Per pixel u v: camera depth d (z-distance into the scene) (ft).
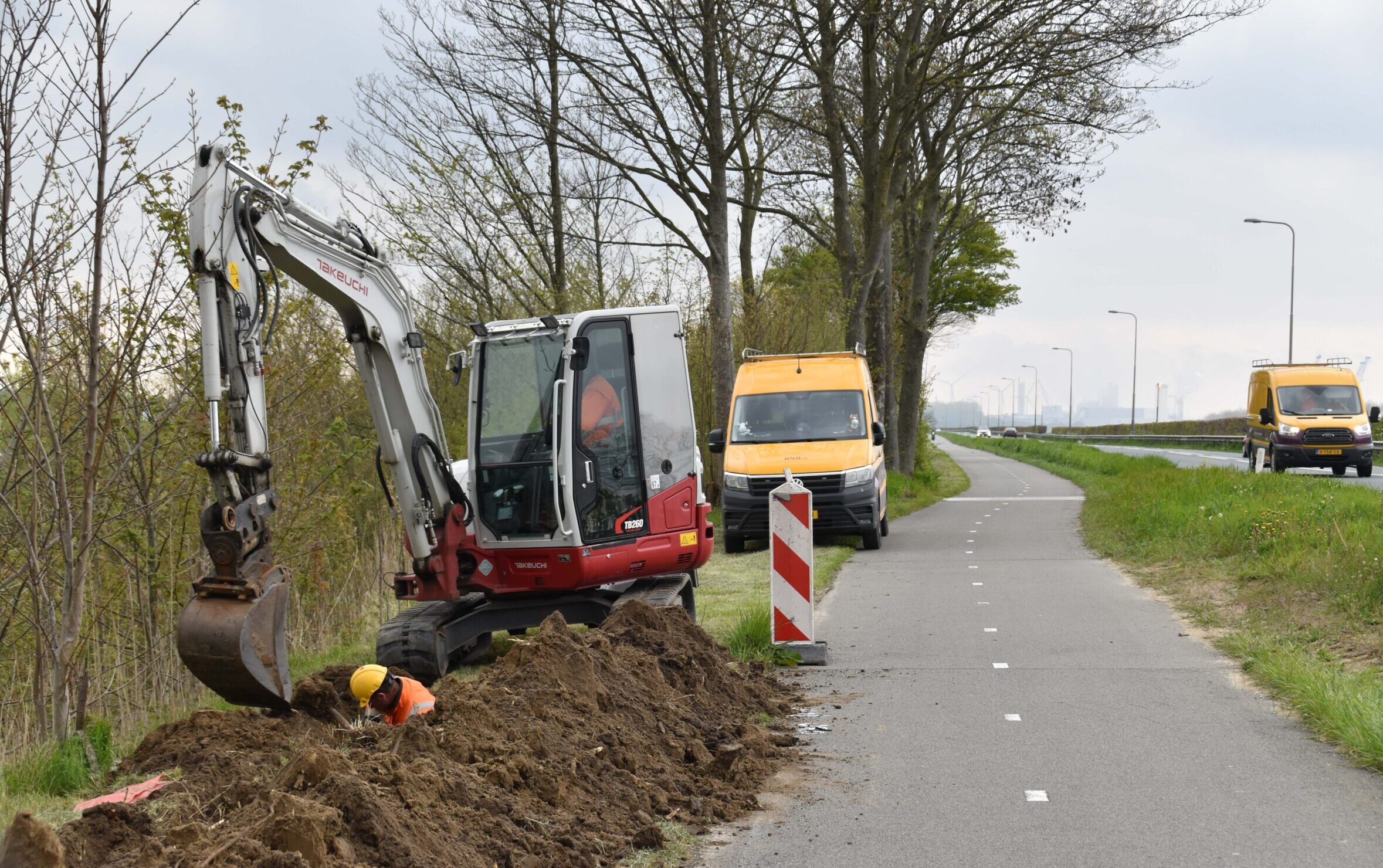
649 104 62.69
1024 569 46.91
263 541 20.45
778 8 63.82
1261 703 23.34
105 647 29.81
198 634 19.08
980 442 326.85
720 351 67.21
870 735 21.90
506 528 30.60
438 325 66.49
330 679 24.17
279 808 12.69
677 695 22.59
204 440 30.04
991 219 107.55
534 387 30.76
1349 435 96.84
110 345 25.85
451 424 66.23
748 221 92.79
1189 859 15.01
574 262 67.00
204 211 21.22
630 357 32.17
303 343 34.86
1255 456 106.42
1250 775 18.52
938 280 167.94
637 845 15.83
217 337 21.03
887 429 99.76
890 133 79.61
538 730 17.83
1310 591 33.40
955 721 22.71
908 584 43.62
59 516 23.71
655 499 32.63
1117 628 32.50
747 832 16.67
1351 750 19.42
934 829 16.53
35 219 22.34
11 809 17.31
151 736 19.34
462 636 30.25
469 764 16.62
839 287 96.94
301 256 24.63
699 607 38.55
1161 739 20.84
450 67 59.47
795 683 26.86
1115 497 72.18
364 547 45.21
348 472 51.78
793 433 59.82
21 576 25.71
